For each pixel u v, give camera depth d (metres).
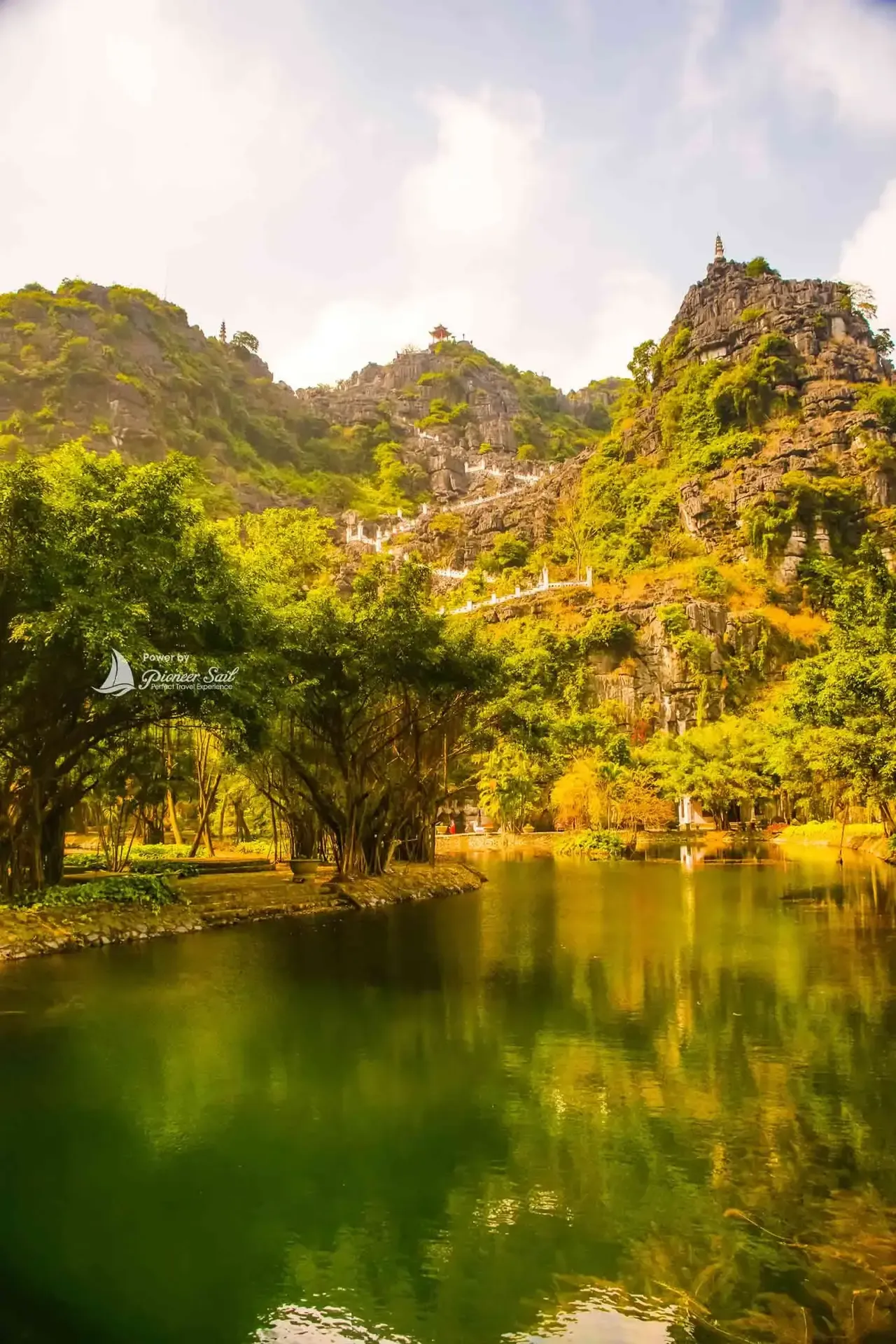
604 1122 8.52
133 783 29.55
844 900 27.41
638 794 75.12
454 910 26.16
